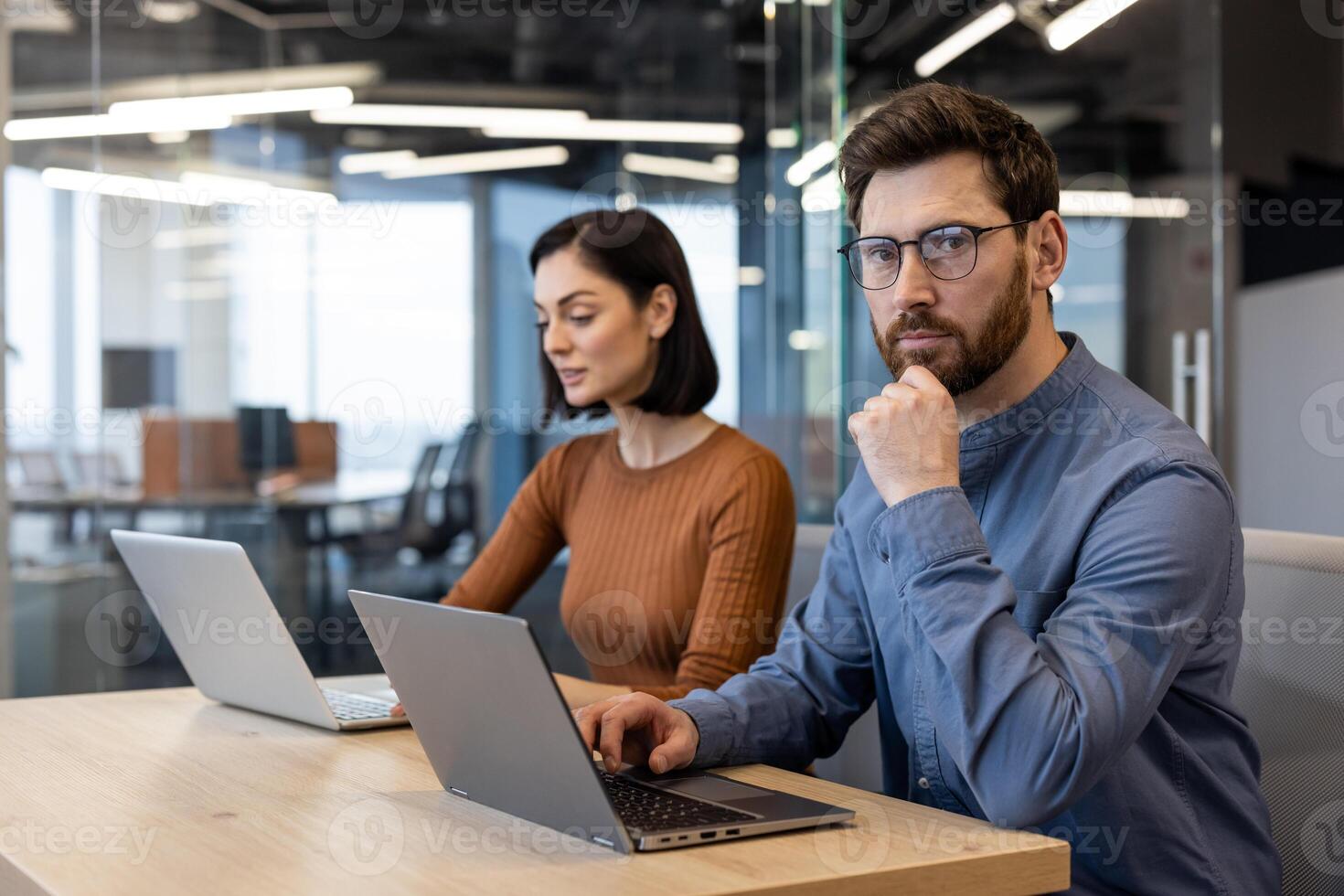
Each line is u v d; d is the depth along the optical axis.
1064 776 0.90
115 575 3.70
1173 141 2.62
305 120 4.59
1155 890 1.03
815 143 2.97
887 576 1.22
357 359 4.73
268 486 4.40
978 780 0.94
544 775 0.87
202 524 4.17
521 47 5.20
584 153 5.28
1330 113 2.81
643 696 1.10
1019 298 1.11
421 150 4.95
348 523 4.68
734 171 5.43
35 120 3.53
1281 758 1.21
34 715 1.37
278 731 1.28
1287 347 3.24
